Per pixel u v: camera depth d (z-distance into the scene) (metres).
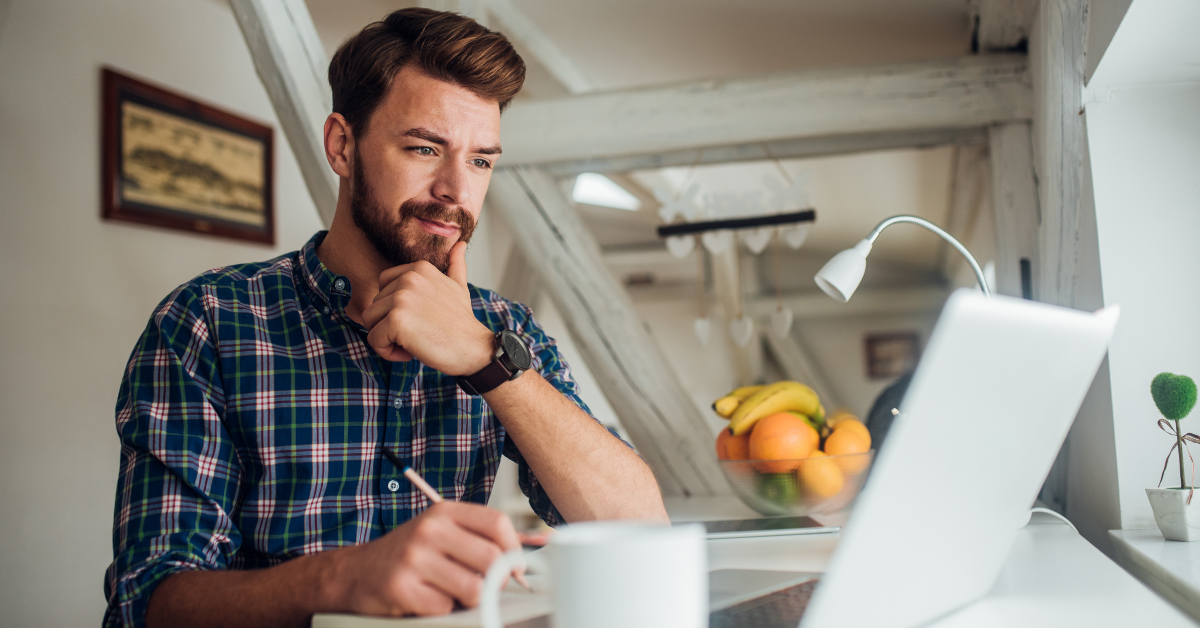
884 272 8.16
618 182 3.94
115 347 2.31
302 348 0.96
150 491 0.81
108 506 2.27
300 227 3.00
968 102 1.80
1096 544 1.33
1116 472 1.20
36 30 2.11
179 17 2.55
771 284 8.23
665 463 2.00
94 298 2.24
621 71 3.00
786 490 1.20
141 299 2.38
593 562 0.41
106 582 0.77
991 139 1.86
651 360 2.03
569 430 0.91
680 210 2.21
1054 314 0.47
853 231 5.28
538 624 0.57
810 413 1.34
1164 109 1.24
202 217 2.55
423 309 0.83
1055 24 1.30
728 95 1.91
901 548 0.47
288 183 2.96
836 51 2.57
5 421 2.00
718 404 1.37
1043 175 1.48
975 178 3.07
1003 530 0.59
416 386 1.00
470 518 0.61
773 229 2.16
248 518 0.90
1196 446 1.17
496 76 0.98
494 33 1.01
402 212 0.97
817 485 1.18
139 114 2.37
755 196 2.17
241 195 2.71
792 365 7.80
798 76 1.89
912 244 6.17
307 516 0.92
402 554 0.59
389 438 0.97
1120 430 1.20
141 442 0.83
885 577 0.48
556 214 2.06
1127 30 1.07
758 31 2.47
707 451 1.98
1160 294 1.21
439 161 0.98
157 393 0.87
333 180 1.82
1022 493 0.58
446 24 0.99
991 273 4.21
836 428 1.29
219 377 0.92
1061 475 1.57
